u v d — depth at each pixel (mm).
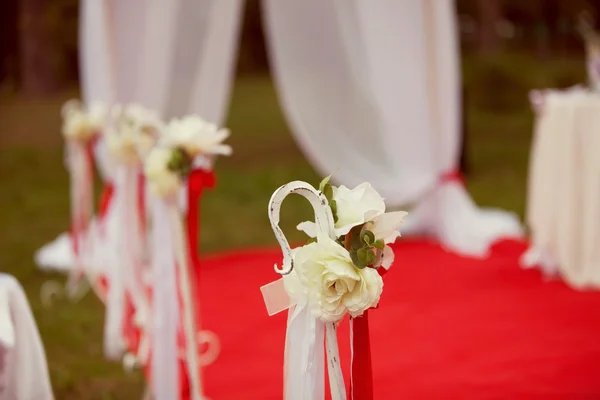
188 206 2992
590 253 4473
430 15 5066
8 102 16625
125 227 3615
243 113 15891
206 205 7531
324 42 5543
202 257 5445
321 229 1786
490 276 4703
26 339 2215
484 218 5848
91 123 4492
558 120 4527
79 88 18812
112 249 3965
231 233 6348
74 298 4621
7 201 7961
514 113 12562
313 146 5656
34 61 17125
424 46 5152
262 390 3148
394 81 5172
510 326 3824
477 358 3430
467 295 4352
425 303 4227
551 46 20609
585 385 3113
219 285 4695
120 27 4660
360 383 1936
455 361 3402
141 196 3625
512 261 5012
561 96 4676
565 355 3422
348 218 1781
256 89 20609
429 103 5273
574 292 4367
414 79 5191
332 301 1740
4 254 5688
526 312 4031
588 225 4461
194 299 3031
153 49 4672
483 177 8500
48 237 6254
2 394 1968
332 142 5645
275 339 3750
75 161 4605
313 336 1853
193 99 4988
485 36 18578
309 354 1856
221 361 3488
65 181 9117
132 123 3541
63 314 4352
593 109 4422
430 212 5652
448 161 5418
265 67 24859
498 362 3369
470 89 12648
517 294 4344
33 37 17031
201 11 4914
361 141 5602
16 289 2193
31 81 17203
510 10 21953
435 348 3562
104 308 4441
